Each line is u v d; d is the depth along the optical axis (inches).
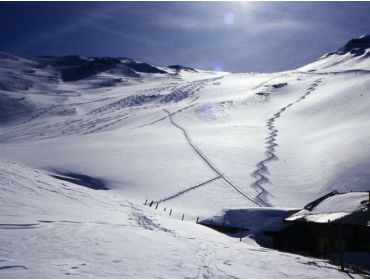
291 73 6259.8
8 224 647.1
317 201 1337.4
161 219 1136.8
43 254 505.7
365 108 3284.9
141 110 4808.1
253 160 2532.0
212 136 3154.5
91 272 457.7
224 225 1397.6
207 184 2112.5
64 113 5644.7
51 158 2591.0
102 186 2038.6
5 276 390.0
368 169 2092.8
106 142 3107.8
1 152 2861.7
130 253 597.9
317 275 671.1
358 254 987.3
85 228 726.5
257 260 736.3
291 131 3184.1
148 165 2410.2
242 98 4591.5
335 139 2650.1
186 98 5255.9
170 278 496.1
